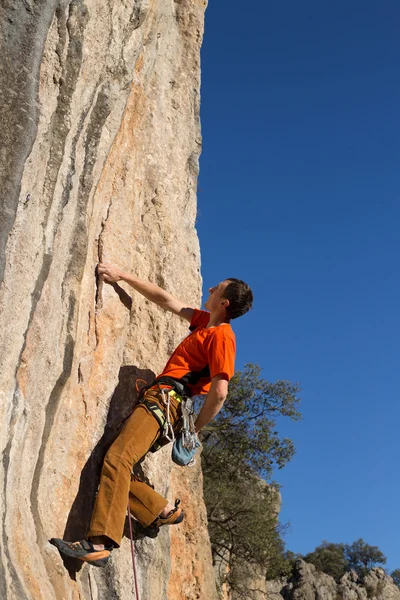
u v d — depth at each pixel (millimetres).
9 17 3498
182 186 6332
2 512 3342
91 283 4680
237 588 17531
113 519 4055
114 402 4918
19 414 3520
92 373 4645
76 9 3889
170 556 5688
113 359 4859
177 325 5586
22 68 3527
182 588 5887
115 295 4965
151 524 4703
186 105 6680
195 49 6941
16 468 3564
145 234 5637
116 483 4129
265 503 18375
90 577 4395
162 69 6496
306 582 48688
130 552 4754
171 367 4578
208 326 4844
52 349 3963
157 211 5820
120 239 5098
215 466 17984
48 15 3660
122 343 4992
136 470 4898
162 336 5469
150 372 5215
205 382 4676
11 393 3471
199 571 6055
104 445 4715
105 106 4363
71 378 4320
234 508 17688
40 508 3955
